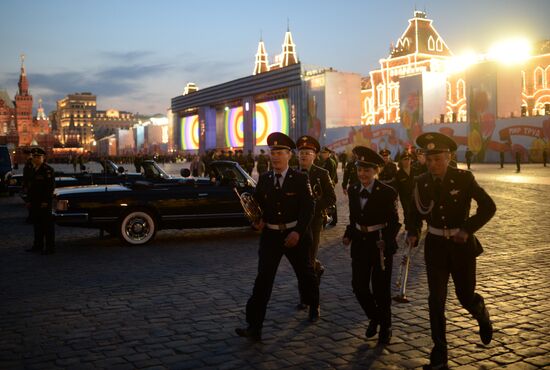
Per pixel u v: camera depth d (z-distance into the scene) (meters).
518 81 50.19
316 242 5.88
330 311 5.57
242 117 96.88
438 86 56.88
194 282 7.00
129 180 16.09
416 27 90.06
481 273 7.09
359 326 5.07
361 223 4.60
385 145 59.94
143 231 10.10
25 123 189.25
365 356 4.31
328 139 67.44
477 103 50.75
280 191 4.79
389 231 4.53
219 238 10.85
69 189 10.34
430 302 4.07
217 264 8.18
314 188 5.87
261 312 4.71
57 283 7.07
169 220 10.20
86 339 4.83
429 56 87.56
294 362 4.20
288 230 4.80
